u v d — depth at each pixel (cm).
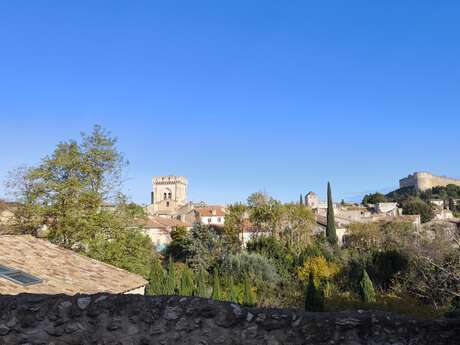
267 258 4097
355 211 10256
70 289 1278
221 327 753
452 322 732
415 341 729
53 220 2756
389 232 5072
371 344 732
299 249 4688
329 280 3588
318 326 741
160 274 2978
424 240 3416
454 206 11025
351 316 746
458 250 2606
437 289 2350
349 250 4678
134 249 2916
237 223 5644
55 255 1574
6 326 786
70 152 2828
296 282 3716
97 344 765
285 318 750
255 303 3000
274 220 5284
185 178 12294
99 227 2736
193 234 5206
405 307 2477
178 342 754
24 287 1184
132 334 761
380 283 3241
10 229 2825
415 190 13750
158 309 766
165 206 11575
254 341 745
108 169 2914
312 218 5394
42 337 779
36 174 2745
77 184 2720
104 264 1659
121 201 2923
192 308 762
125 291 1448
